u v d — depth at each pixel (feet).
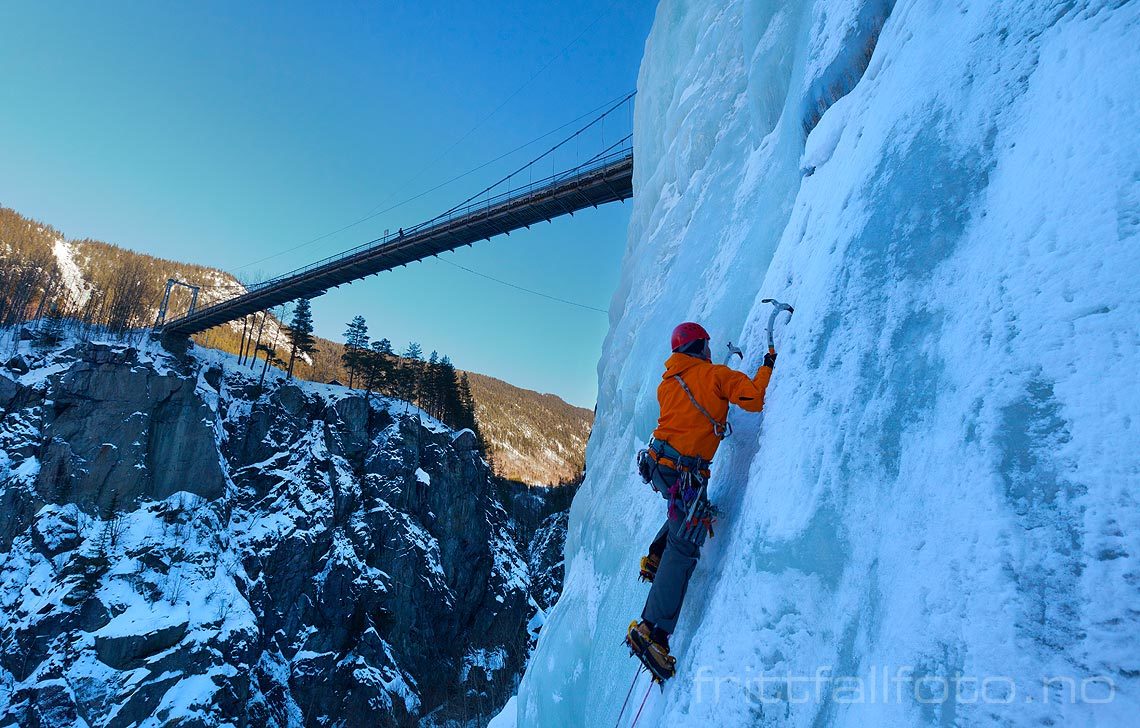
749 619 5.76
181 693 109.29
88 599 116.16
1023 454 3.91
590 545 16.10
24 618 112.57
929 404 4.87
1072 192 4.30
